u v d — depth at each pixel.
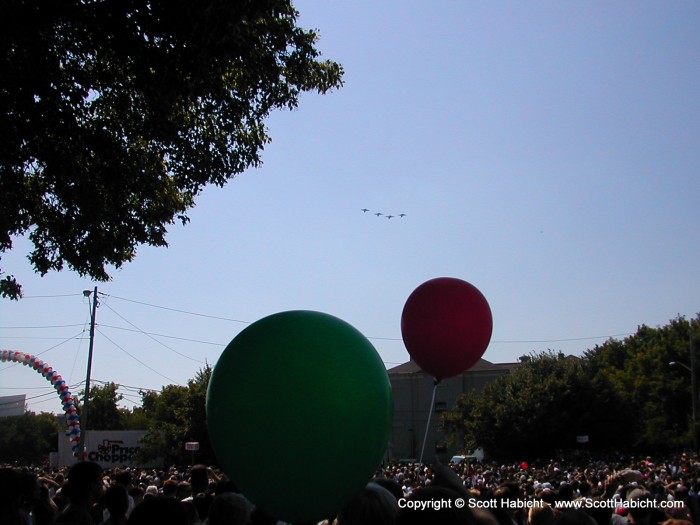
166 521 3.47
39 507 6.14
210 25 7.30
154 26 7.50
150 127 9.02
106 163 9.19
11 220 9.23
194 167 9.94
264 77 9.41
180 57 7.60
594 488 10.48
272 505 3.65
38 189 9.88
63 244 9.92
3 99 8.11
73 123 8.74
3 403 43.66
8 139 8.38
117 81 9.07
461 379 63.84
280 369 3.54
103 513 7.42
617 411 44.84
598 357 63.22
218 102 9.12
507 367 64.31
